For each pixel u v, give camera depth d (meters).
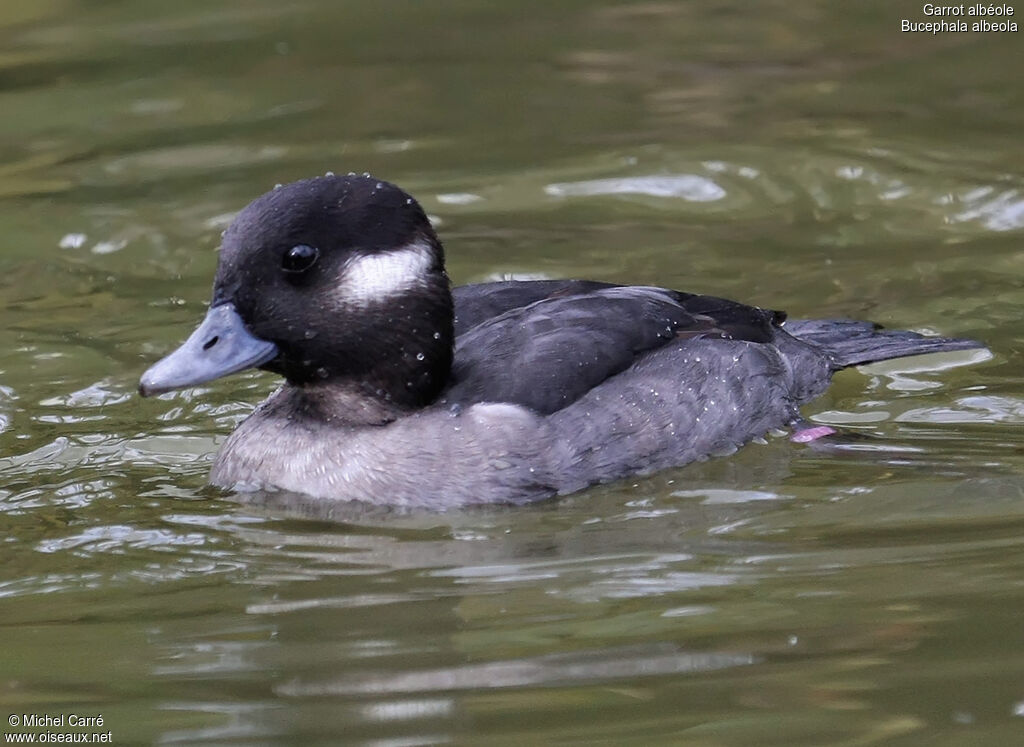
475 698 7.58
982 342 12.37
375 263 10.34
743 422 11.27
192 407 12.26
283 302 10.26
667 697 7.49
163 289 14.16
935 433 11.34
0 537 10.00
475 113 17.78
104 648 8.37
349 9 21.23
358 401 10.65
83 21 20.92
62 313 13.75
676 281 13.88
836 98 17.83
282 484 10.71
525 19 20.81
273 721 7.41
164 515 10.38
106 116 17.94
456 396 10.71
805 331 12.50
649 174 16.12
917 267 14.06
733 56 19.23
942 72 18.45
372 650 8.21
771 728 7.15
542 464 10.45
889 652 7.86
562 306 11.31
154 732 7.35
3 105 18.25
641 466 10.78
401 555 9.62
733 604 8.59
